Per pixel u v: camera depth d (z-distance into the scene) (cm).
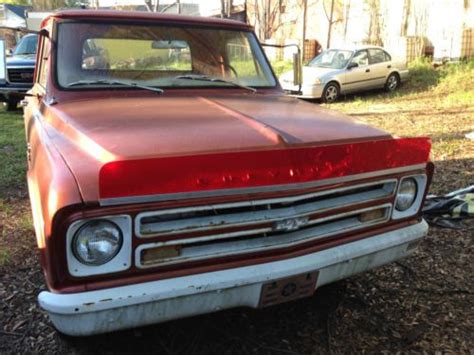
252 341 274
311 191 222
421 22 1550
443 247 380
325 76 1259
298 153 213
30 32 342
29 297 315
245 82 368
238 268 215
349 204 238
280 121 256
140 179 189
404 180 257
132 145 210
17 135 826
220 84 354
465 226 410
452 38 1455
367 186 245
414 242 268
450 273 343
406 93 1322
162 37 345
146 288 199
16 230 421
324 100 1270
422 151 255
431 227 412
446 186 520
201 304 212
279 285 224
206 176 198
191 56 354
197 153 198
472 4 1426
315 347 269
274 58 2017
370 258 252
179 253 207
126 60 333
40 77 390
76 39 324
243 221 211
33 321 290
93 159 206
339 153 224
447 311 299
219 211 209
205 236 207
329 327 286
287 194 215
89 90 313
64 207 186
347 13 1800
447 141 745
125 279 199
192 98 316
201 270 210
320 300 313
